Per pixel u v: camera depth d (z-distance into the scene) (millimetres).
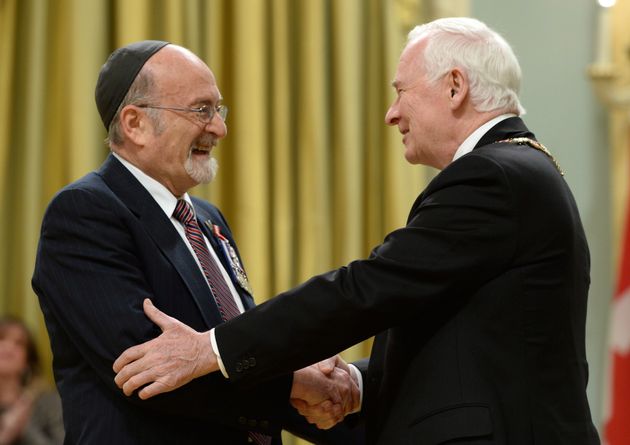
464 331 3074
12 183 5699
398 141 6188
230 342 3123
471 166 3098
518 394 3029
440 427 3002
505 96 3311
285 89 6051
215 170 3619
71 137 5637
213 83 3588
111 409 3250
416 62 3363
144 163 3500
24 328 5273
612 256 6414
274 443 3680
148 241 3363
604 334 6414
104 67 3586
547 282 3084
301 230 6047
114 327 3180
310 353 3109
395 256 3072
